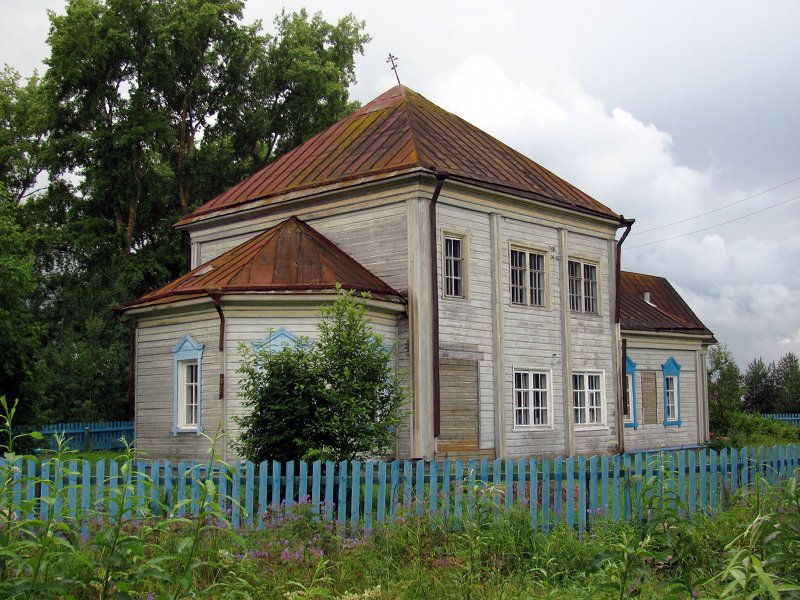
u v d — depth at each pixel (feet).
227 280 63.41
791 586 16.26
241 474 35.53
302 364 43.06
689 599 22.22
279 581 26.78
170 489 35.42
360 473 35.88
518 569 29.96
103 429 107.86
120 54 128.98
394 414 45.24
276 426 41.55
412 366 65.26
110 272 131.03
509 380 73.51
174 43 129.90
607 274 86.79
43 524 19.58
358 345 44.83
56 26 132.36
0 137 157.89
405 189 67.31
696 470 43.19
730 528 35.27
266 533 31.12
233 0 137.08
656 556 27.27
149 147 127.85
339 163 74.69
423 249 66.44
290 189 74.23
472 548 26.73
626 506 38.52
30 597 18.76
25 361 76.48
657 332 106.83
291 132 144.56
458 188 69.72
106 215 139.85
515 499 36.76
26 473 35.60
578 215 81.76
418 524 32.78
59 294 134.92
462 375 69.00
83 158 132.26
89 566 20.27
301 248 67.67
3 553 18.60
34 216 141.79
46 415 83.20
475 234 71.72
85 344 120.57
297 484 36.14
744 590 16.28
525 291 76.54
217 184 140.36
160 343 68.74
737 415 146.61
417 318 65.57
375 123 79.56
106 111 135.33
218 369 63.41
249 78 139.74
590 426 82.53
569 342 80.07
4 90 163.53
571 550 31.99
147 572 20.26
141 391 70.03
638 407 104.73
